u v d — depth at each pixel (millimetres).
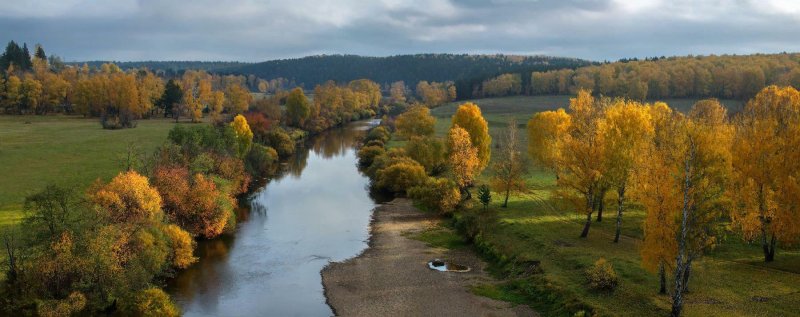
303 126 162625
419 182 76875
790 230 35844
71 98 165875
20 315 34156
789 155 36438
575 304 34719
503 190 63875
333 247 53531
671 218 30344
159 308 36188
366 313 37750
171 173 55500
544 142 73812
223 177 72375
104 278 36094
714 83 165375
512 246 48719
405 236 57062
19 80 151750
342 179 93062
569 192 54031
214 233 55812
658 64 192125
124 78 152875
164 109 169750
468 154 66375
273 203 73875
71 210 38188
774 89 69500
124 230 40781
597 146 46812
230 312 38156
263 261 49281
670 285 35625
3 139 98062
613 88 184625
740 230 42938
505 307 37719
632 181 43812
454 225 59938
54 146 92938
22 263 35750
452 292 41031
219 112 164500
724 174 31438
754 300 32812
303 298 40719
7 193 61219
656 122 54219
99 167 77750
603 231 51688
